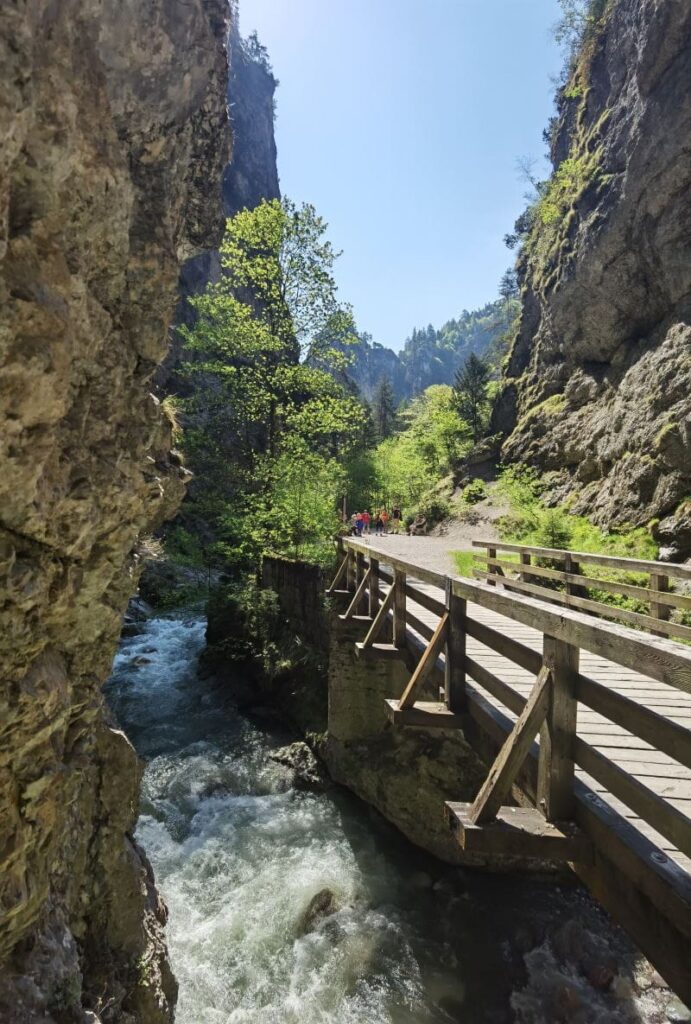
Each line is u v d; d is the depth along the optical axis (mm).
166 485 4750
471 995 5641
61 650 3289
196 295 17984
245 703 11859
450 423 34656
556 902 6836
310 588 11422
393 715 4492
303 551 13328
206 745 10273
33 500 2625
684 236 17875
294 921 6441
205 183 5152
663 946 2279
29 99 2107
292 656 11383
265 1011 5395
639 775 3111
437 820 7602
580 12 27266
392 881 7160
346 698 9188
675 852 2467
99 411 3174
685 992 2143
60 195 2562
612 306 21641
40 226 2430
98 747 4008
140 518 3660
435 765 7828
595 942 6207
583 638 2678
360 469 28156
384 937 6289
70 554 3012
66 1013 3033
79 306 2725
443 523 25750
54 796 3055
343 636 9320
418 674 4605
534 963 5980
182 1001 5398
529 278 31516
